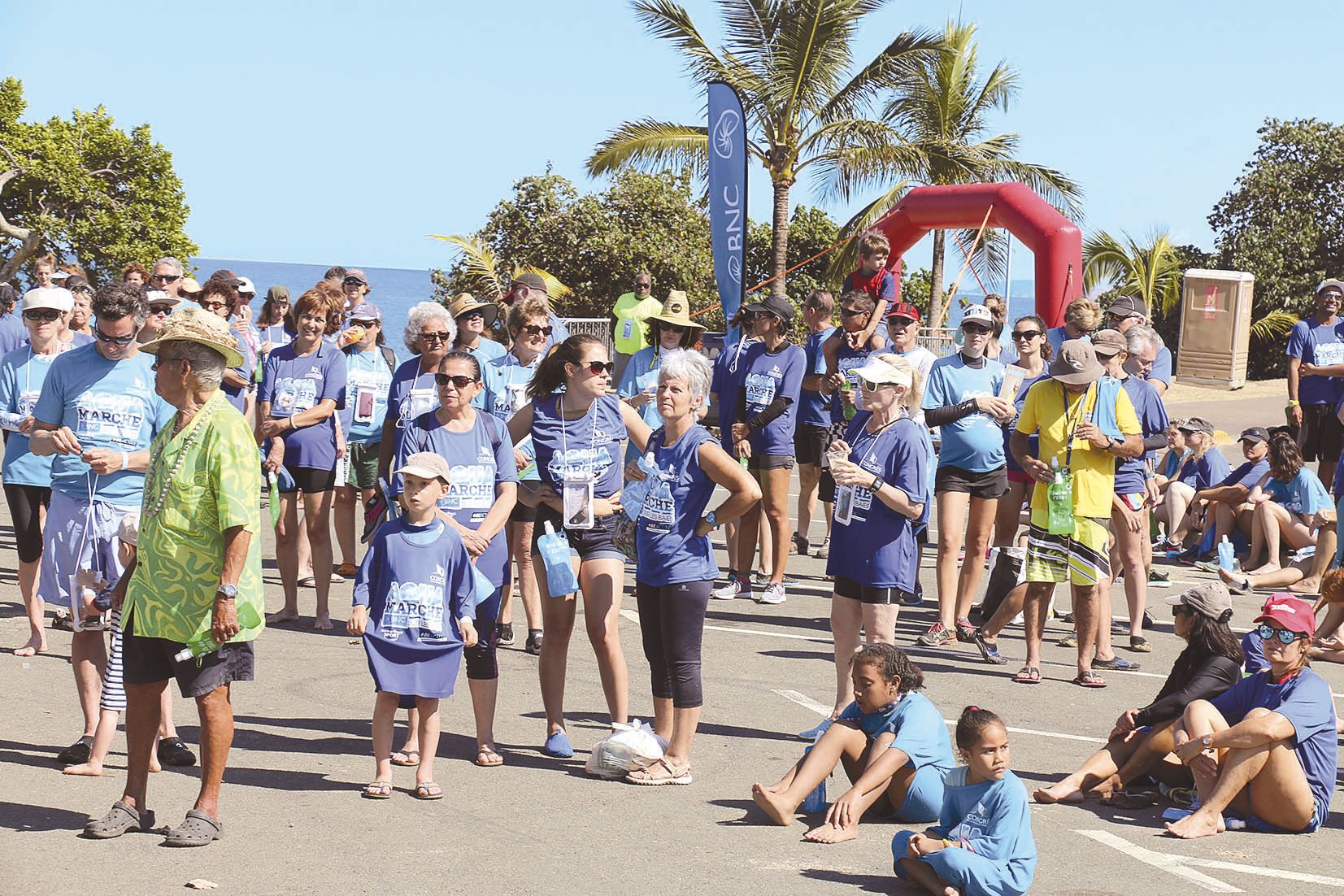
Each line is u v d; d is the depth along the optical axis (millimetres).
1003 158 34250
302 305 11039
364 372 12594
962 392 11273
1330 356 16891
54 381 7594
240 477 6242
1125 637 11961
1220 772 7184
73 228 48688
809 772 7012
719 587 13367
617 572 7988
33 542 9508
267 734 8203
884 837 6859
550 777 7652
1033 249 24141
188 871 5934
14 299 13859
